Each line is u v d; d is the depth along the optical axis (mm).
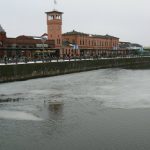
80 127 30828
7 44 102312
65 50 130750
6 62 70875
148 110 37781
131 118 33969
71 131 29641
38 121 33062
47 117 34656
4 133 29156
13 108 39219
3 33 101500
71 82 66562
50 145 26234
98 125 31422
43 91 52562
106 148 25453
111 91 52812
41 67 79438
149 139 27297
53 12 125750
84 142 26781
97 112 36812
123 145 26000
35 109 38625
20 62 76812
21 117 34719
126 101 43438
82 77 78750
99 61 116750
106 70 108188
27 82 66125
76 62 98188
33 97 46719
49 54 118750
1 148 25672
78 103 42094
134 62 151250
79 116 34969
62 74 88625
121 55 150125
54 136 28297
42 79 73188
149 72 97250
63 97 46750
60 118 34188
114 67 127500
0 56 98125
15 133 29141
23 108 39188
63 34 148375
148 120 33094
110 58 129250
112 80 71250
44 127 30906
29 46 108812
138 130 29703
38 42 113625
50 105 40906
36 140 27359
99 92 51625
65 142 26844
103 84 63000
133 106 40094
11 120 33469
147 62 165125
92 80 71062
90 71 102500
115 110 37875
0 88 56031
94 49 157625
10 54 102938
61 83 64375
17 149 25484
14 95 48344
